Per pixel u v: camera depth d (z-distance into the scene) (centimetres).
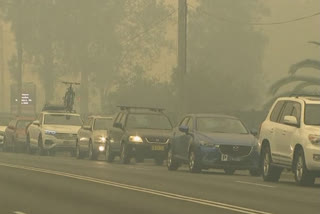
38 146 14300
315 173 7294
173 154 9825
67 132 14112
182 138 9588
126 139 11369
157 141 11338
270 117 8262
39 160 11388
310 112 7550
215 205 5403
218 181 7800
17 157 12381
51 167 9512
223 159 8981
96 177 7912
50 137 14050
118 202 5559
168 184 7212
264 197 6088
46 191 6362
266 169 8112
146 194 6153
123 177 8000
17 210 5078
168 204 5441
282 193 6494
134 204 5434
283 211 5112
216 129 9431
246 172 10150
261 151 8294
